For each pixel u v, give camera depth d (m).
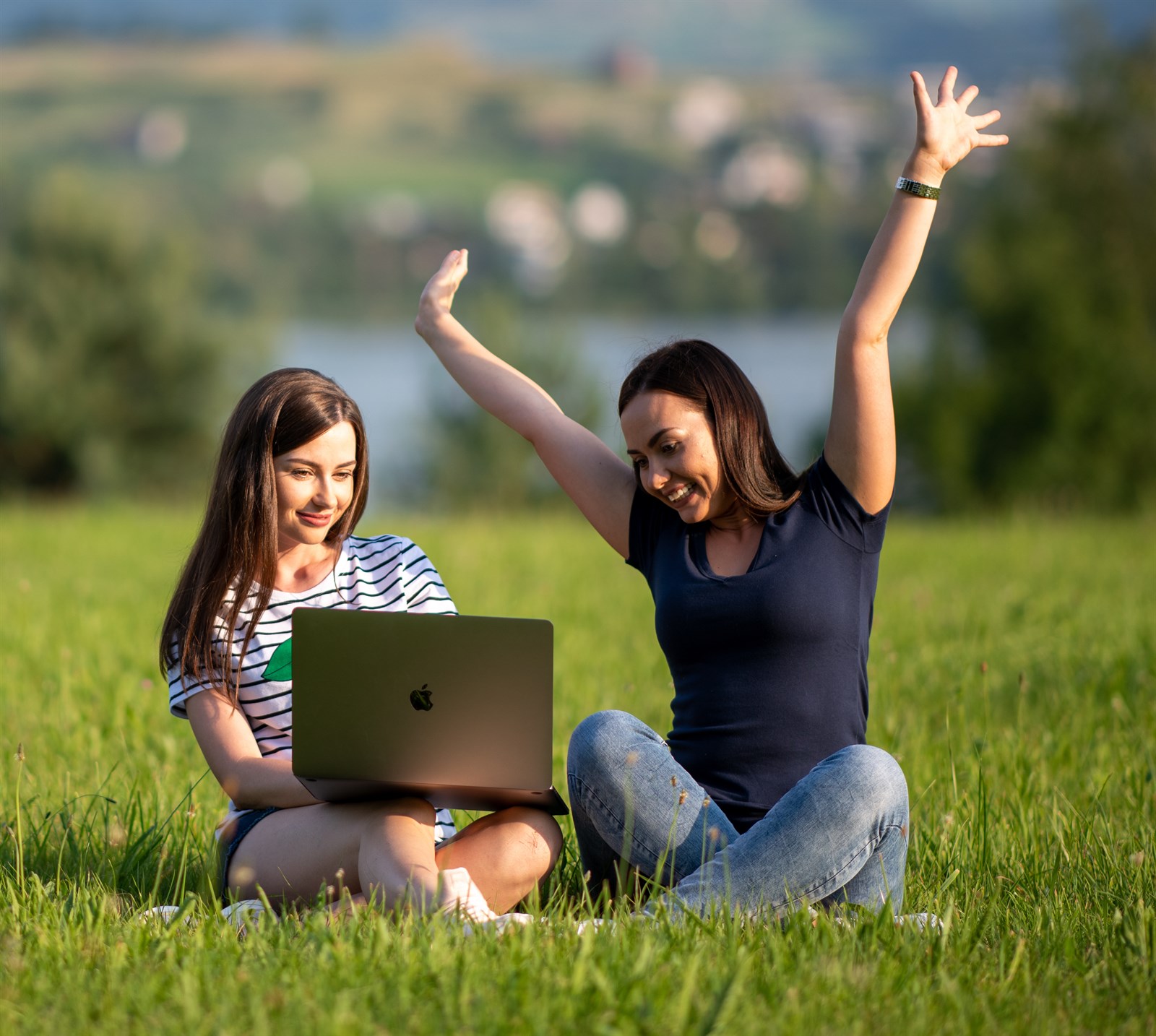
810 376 133.00
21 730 11.12
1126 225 65.38
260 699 7.79
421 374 76.25
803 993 5.68
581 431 8.22
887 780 6.68
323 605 8.02
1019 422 66.12
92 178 69.69
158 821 8.67
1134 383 64.56
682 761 7.26
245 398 7.85
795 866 6.66
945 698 12.30
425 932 6.16
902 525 33.84
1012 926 7.00
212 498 7.83
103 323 66.81
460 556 23.47
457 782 6.98
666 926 6.30
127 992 5.60
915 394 66.88
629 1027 5.22
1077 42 64.19
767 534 7.26
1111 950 6.55
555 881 7.78
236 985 5.62
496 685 6.90
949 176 69.56
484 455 74.62
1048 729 11.32
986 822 8.34
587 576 21.45
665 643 7.39
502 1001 5.46
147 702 12.12
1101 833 8.54
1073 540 26.91
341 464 7.82
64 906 6.86
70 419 65.56
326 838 7.18
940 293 69.31
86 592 18.11
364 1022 5.20
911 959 6.15
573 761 7.10
